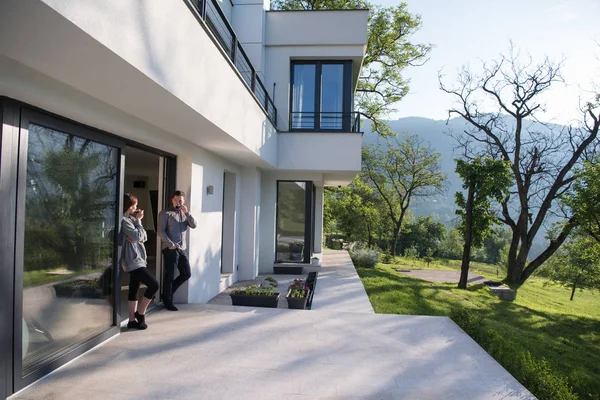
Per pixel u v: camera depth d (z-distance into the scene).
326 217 27.56
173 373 3.49
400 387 3.38
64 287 3.55
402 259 26.77
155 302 5.86
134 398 3.00
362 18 10.12
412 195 28.52
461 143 20.67
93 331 4.03
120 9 2.38
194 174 6.16
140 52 2.65
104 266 4.20
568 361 6.97
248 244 9.52
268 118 8.20
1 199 2.75
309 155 9.77
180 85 3.39
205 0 4.15
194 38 3.72
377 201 29.67
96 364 3.60
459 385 3.45
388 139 26.45
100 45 2.21
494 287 14.09
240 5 9.79
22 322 2.99
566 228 16.56
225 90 4.86
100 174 4.11
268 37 10.17
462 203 14.16
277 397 3.12
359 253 15.90
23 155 2.97
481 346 4.56
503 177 13.07
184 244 5.69
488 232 13.72
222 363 3.76
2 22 1.92
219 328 4.84
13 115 2.87
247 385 3.31
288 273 10.62
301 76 10.41
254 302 6.37
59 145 3.46
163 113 4.01
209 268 7.04
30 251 3.12
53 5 1.76
